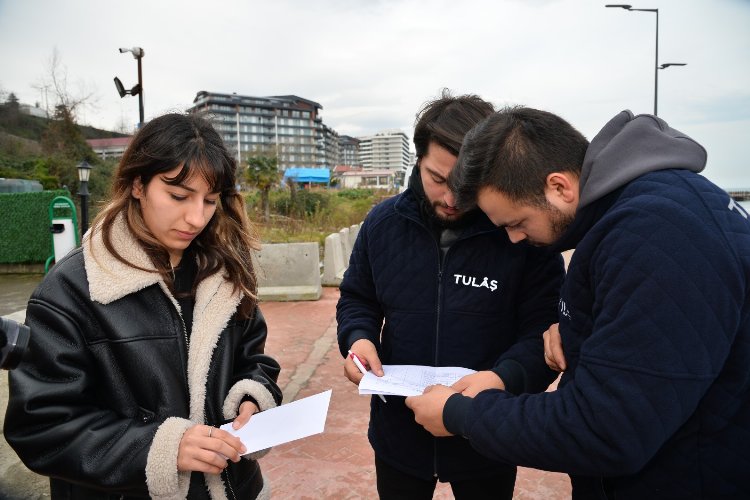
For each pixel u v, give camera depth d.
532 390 1.57
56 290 1.25
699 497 1.05
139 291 1.34
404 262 1.76
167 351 1.35
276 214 19.81
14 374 1.19
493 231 1.65
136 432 1.24
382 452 1.82
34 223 12.11
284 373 4.79
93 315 1.28
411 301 1.75
